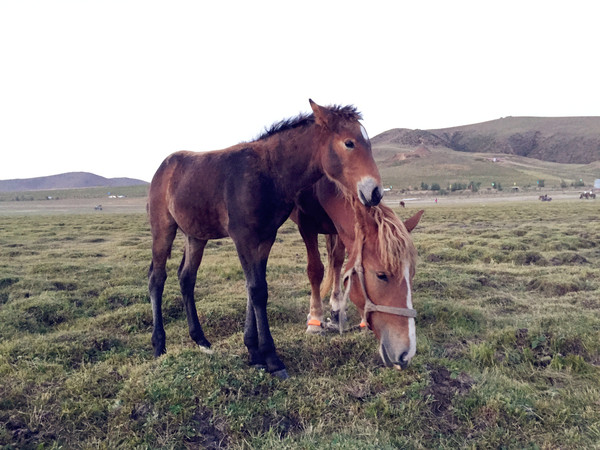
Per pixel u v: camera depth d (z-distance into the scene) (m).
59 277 7.74
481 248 10.56
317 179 3.76
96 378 3.62
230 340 4.47
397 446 2.82
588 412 3.18
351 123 3.24
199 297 6.38
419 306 5.50
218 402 3.19
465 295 6.36
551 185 113.81
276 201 3.73
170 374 3.49
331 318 5.15
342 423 3.07
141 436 2.88
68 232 18.30
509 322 5.18
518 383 3.62
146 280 7.41
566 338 4.36
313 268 4.86
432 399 3.28
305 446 2.71
